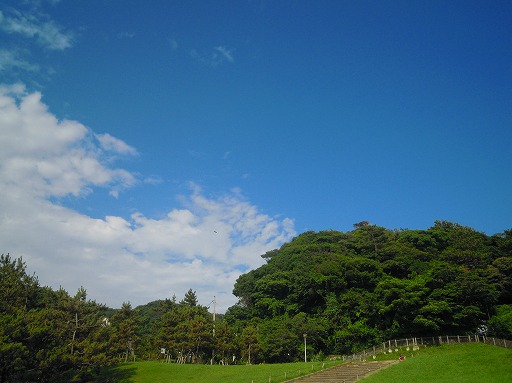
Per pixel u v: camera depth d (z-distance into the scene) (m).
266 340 84.25
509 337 67.25
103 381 59.88
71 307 59.78
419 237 104.38
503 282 77.06
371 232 110.75
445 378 37.56
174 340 82.81
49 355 48.72
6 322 45.56
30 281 63.50
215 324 87.56
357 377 43.03
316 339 83.19
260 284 107.56
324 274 92.06
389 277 88.25
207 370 63.53
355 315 84.00
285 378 47.38
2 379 44.50
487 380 34.81
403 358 53.50
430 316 70.19
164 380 59.31
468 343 63.66
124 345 81.81
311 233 137.75
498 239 101.81
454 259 87.94
